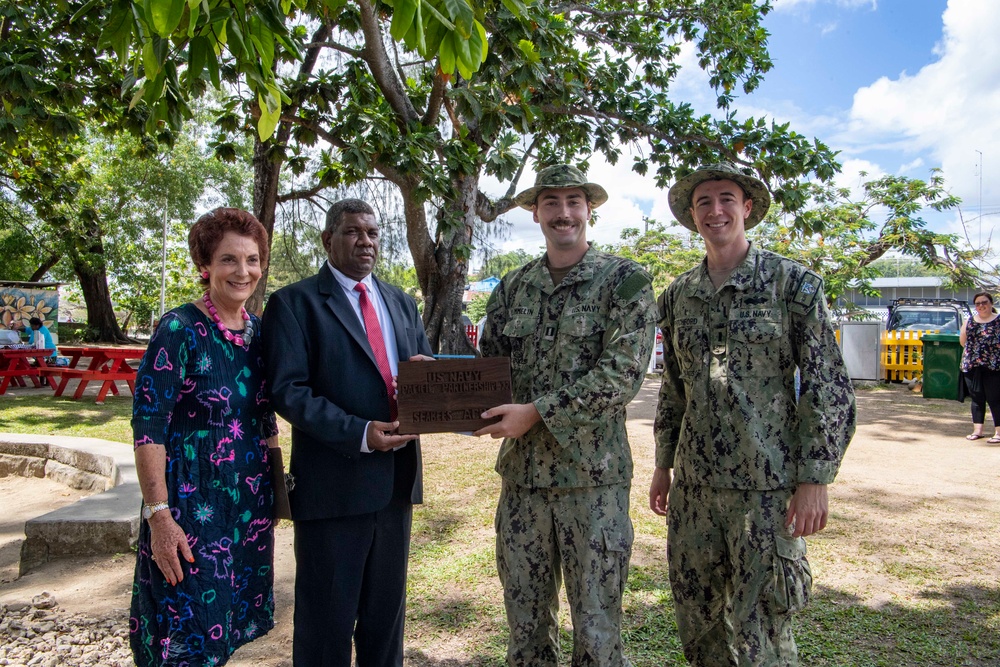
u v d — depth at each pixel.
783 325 2.29
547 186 2.36
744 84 12.31
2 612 3.20
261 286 11.19
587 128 11.66
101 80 7.87
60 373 10.61
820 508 2.20
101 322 25.86
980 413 7.66
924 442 7.54
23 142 10.34
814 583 3.57
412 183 9.91
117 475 5.08
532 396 2.41
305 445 2.39
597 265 2.42
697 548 2.42
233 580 2.24
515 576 2.38
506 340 2.61
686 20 12.47
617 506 2.34
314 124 9.03
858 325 13.97
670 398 2.71
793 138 10.33
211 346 2.24
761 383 2.30
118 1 1.88
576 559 2.30
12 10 6.57
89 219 14.39
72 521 3.98
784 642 2.27
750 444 2.26
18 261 25.16
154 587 2.13
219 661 2.17
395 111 9.38
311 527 2.37
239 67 2.17
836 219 15.03
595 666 2.22
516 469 2.39
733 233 2.41
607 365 2.25
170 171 23.30
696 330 2.44
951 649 2.86
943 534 4.36
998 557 3.95
